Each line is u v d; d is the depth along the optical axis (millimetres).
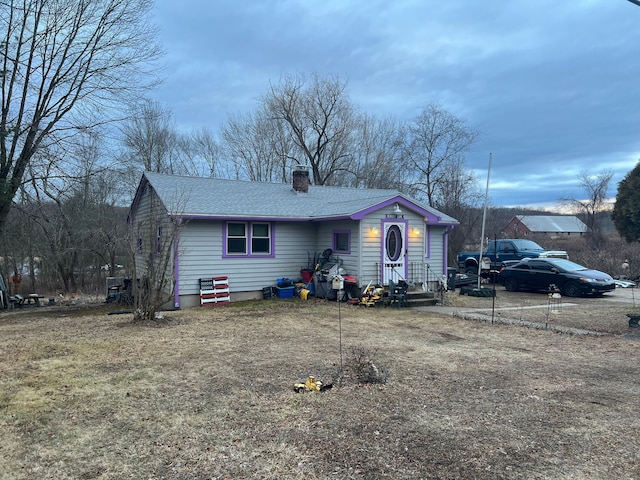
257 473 3494
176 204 12930
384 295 13328
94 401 5133
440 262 17281
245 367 6523
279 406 4922
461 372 6273
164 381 5863
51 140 16422
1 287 15047
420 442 4027
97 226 21312
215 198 14688
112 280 18172
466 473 3479
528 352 7508
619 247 23797
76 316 12102
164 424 4465
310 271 15344
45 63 15938
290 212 15094
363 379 5820
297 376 6066
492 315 10891
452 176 29641
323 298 14406
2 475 3480
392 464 3623
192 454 3824
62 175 16812
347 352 7457
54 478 3443
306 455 3783
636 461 3666
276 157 33125
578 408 4883
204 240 13625
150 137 30781
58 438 4164
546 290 17219
